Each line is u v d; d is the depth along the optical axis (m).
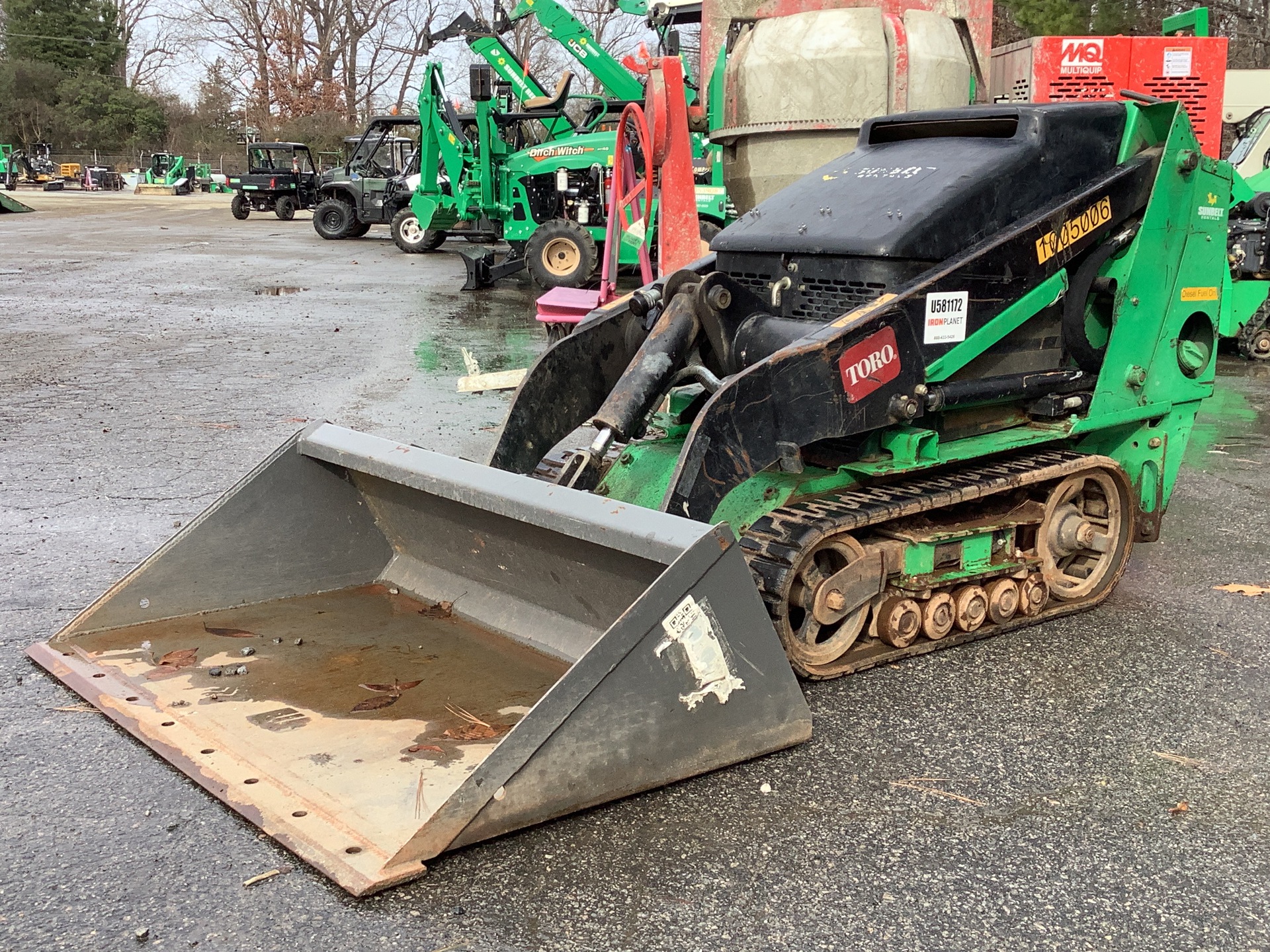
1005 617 4.66
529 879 2.91
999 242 4.36
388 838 2.94
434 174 21.19
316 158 54.44
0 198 36.84
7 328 12.62
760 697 3.47
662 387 4.52
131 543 5.48
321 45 66.81
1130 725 3.88
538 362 4.91
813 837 3.15
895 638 4.35
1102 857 3.09
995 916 2.82
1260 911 2.86
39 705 3.79
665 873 2.96
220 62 72.25
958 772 3.53
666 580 3.16
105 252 23.19
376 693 3.74
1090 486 5.08
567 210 18.84
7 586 4.89
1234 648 4.56
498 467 4.80
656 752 3.27
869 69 6.56
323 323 13.58
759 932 2.73
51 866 2.92
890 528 4.38
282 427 7.95
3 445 7.33
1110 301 4.92
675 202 6.41
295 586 4.62
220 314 14.16
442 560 4.58
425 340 12.25
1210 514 6.48
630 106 6.40
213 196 57.84
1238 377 11.22
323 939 2.66
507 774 2.97
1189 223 5.12
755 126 6.92
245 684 3.82
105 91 73.00
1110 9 19.45
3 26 76.69
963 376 4.50
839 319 4.13
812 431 4.01
